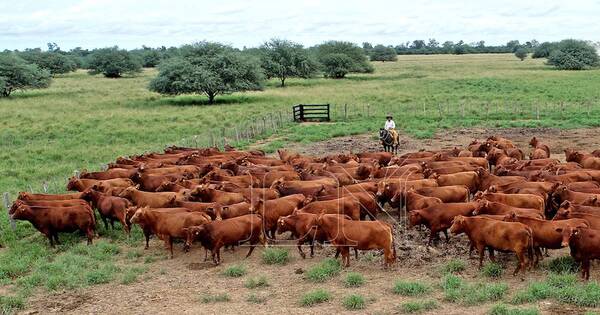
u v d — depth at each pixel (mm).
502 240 11992
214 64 54688
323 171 18922
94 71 111938
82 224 15312
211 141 31844
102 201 16422
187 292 12000
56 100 58969
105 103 55469
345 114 40719
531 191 15180
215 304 11281
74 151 31266
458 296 10875
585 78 68562
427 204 14938
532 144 25156
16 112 48531
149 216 14398
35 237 16375
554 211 15516
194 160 22281
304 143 31328
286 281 12391
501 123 35375
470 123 35906
